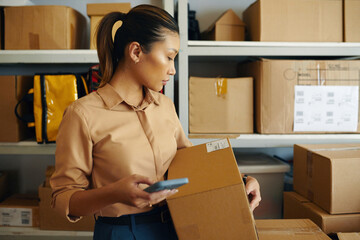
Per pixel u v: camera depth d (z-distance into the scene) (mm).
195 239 761
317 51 1730
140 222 823
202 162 890
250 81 1756
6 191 2084
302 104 1726
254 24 1802
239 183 747
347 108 1734
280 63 1705
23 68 2107
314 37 1740
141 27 802
